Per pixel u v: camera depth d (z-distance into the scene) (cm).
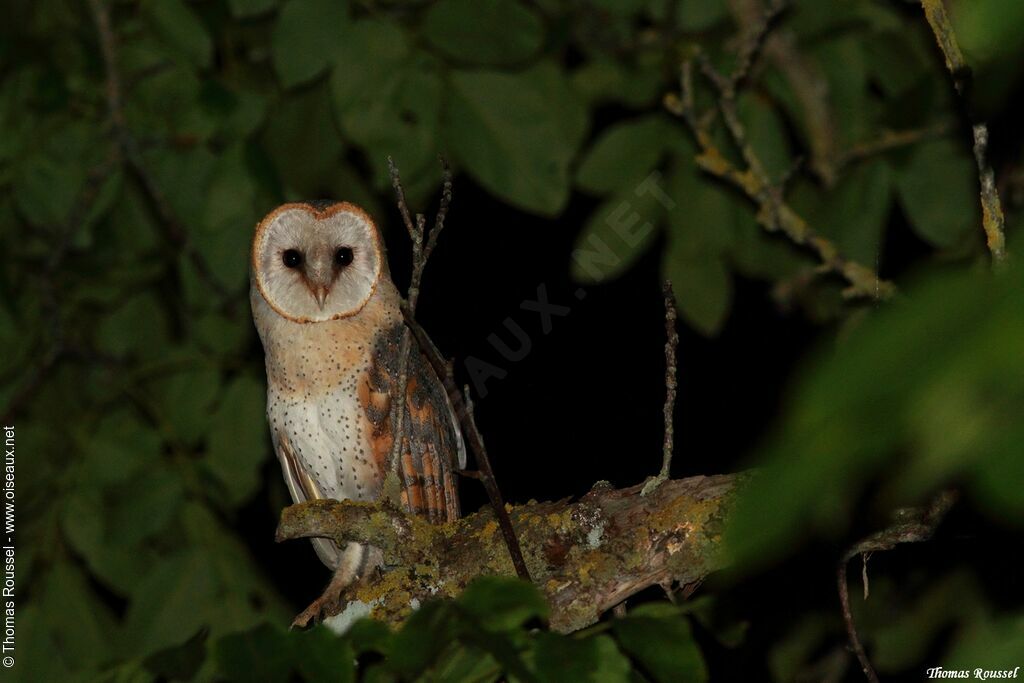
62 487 1023
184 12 913
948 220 868
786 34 896
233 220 941
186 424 1032
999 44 147
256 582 969
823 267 885
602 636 362
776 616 877
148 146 951
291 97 950
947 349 137
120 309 1113
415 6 846
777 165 891
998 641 218
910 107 873
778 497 144
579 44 955
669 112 895
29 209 988
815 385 142
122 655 912
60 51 1025
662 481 555
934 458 137
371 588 610
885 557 881
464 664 386
